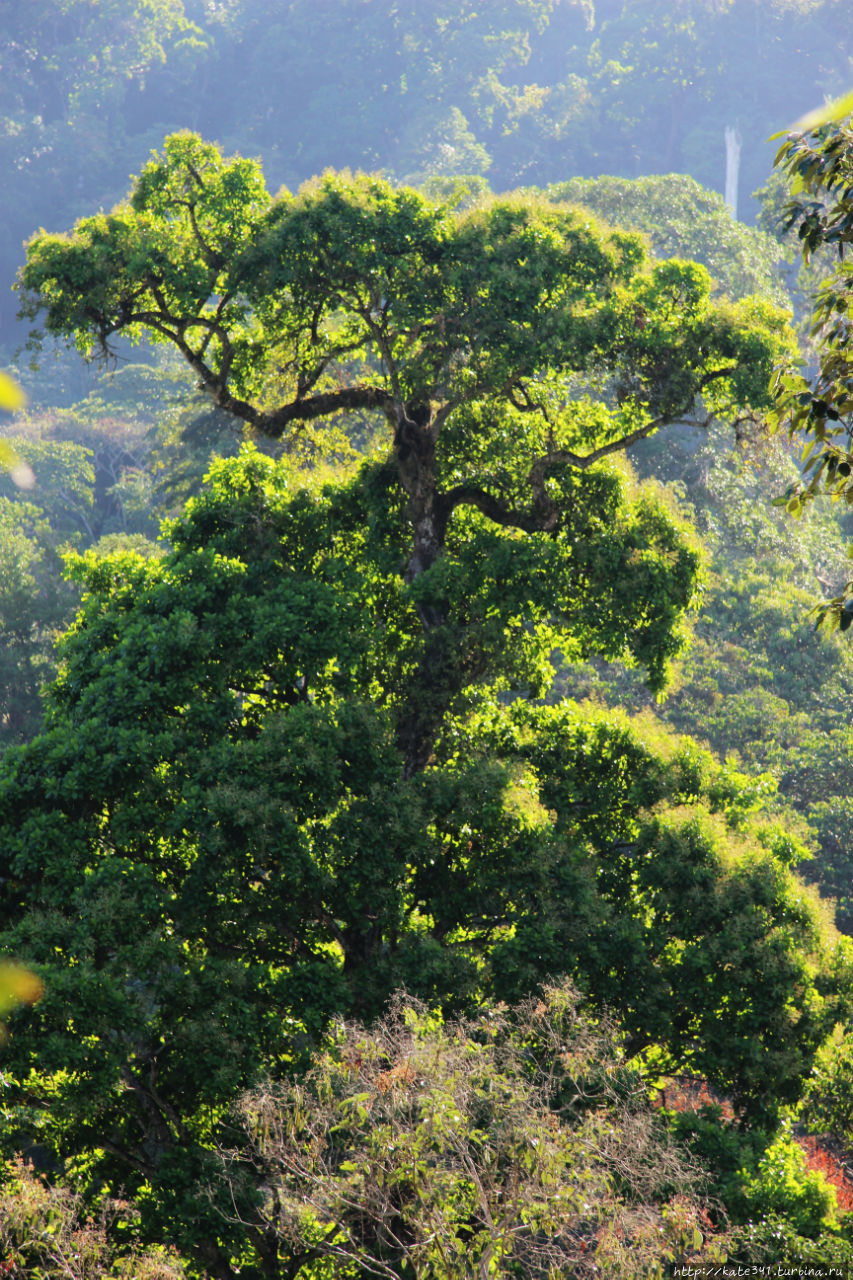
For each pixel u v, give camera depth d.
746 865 59.00
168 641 53.97
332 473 71.44
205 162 65.38
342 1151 37.19
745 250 152.12
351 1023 47.56
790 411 31.52
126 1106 46.00
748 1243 42.38
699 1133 50.12
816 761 110.75
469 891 56.41
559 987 49.16
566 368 61.12
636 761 64.12
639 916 59.50
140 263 59.50
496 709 67.81
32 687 131.12
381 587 66.00
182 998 45.38
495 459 68.19
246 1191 42.12
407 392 67.88
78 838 49.81
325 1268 47.28
